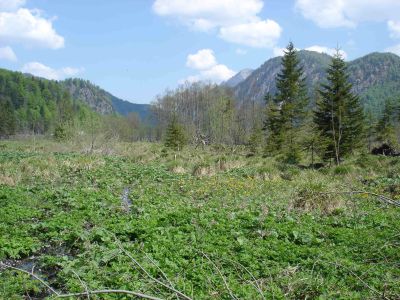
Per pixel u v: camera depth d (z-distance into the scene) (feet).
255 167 85.56
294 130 140.05
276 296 21.74
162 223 37.70
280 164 93.25
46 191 53.72
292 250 30.22
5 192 51.67
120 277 24.40
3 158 96.22
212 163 88.99
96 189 58.23
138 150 132.77
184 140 153.38
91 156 100.73
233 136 190.70
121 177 72.33
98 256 28.86
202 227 36.35
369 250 29.30
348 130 119.14
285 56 156.15
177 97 316.60
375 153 115.75
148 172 78.38
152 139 316.40
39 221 40.24
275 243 31.89
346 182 64.49
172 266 26.30
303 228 36.09
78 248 32.71
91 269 26.43
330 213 43.73
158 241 31.63
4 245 31.48
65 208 46.09
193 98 313.12
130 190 61.52
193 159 101.30
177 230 35.04
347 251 29.86
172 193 58.13
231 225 36.65
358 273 25.32
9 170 70.54
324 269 26.48
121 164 90.38
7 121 314.96
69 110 303.07
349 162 92.84
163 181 69.77
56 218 39.32
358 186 60.70
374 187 59.41
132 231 34.91
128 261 27.73
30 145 153.58
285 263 27.86
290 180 73.20
